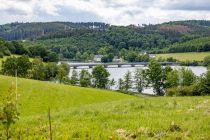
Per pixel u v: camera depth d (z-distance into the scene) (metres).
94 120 16.80
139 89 161.25
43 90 69.75
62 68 164.88
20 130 14.37
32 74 150.75
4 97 10.66
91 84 164.00
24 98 63.09
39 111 57.50
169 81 144.12
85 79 163.25
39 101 63.56
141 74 161.00
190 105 22.06
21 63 144.50
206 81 88.25
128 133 13.31
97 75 163.00
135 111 20.02
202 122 14.84
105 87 164.62
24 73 145.38
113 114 17.97
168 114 17.80
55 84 78.69
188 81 141.62
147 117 16.86
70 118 17.77
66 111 22.38
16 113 10.78
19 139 12.96
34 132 14.06
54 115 19.64
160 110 19.72
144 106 22.33
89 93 77.62
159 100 28.33
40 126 15.40
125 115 17.64
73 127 14.79
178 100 27.42
